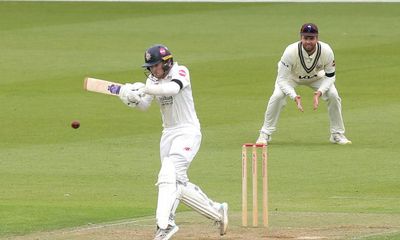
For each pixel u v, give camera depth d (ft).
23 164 172.24
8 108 225.56
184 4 369.71
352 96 238.07
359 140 192.34
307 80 186.80
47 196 146.61
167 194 107.86
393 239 109.09
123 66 271.90
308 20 337.31
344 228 117.80
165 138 113.19
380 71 266.77
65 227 120.78
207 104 229.66
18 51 292.40
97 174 164.04
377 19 337.72
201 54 288.10
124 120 213.66
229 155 179.11
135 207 136.87
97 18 345.92
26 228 119.96
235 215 130.62
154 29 325.01
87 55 286.66
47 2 375.25
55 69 269.03
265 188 118.83
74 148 186.19
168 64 111.14
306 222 123.13
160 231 107.34
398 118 213.25
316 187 152.97
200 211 111.65
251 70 267.39
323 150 183.21
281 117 216.74
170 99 111.65
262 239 111.04
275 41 305.53
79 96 238.27
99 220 126.00
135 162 173.47
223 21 337.52
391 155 177.58
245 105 228.43
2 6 367.66
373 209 134.62
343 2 364.79
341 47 297.74
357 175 161.48
